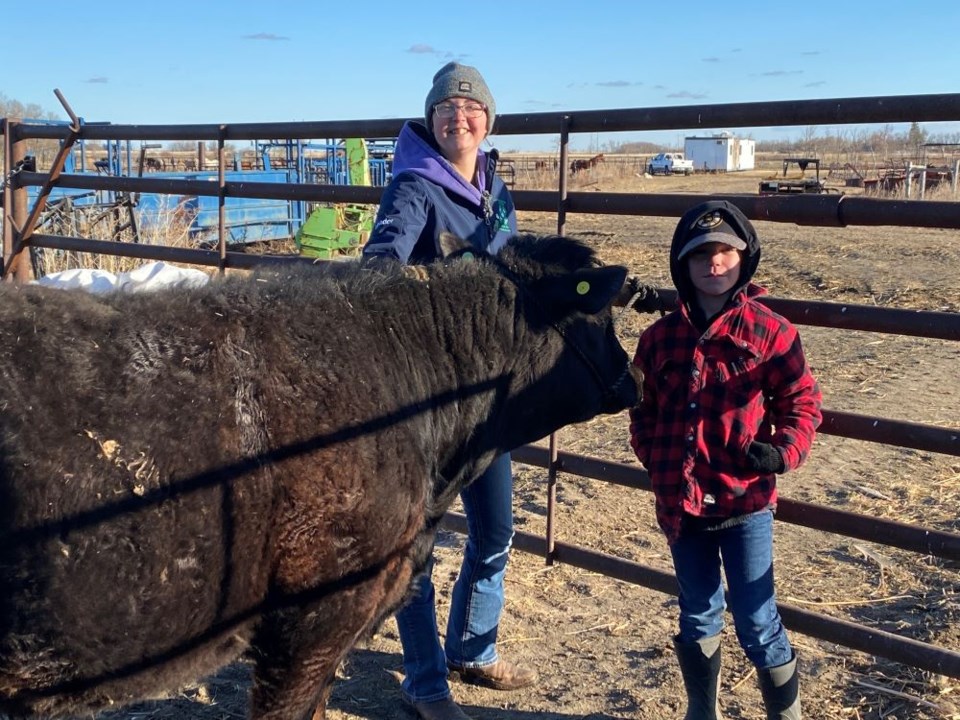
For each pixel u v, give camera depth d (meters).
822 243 19.62
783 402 3.33
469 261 3.42
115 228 13.53
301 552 2.83
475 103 3.65
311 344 2.96
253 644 3.00
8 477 2.49
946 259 16.58
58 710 2.79
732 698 3.97
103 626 2.65
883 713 3.79
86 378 2.62
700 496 3.34
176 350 2.76
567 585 5.07
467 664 4.11
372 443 2.93
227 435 2.72
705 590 3.52
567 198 4.50
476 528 4.02
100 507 2.58
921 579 4.95
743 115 3.96
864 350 10.16
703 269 3.29
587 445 7.31
